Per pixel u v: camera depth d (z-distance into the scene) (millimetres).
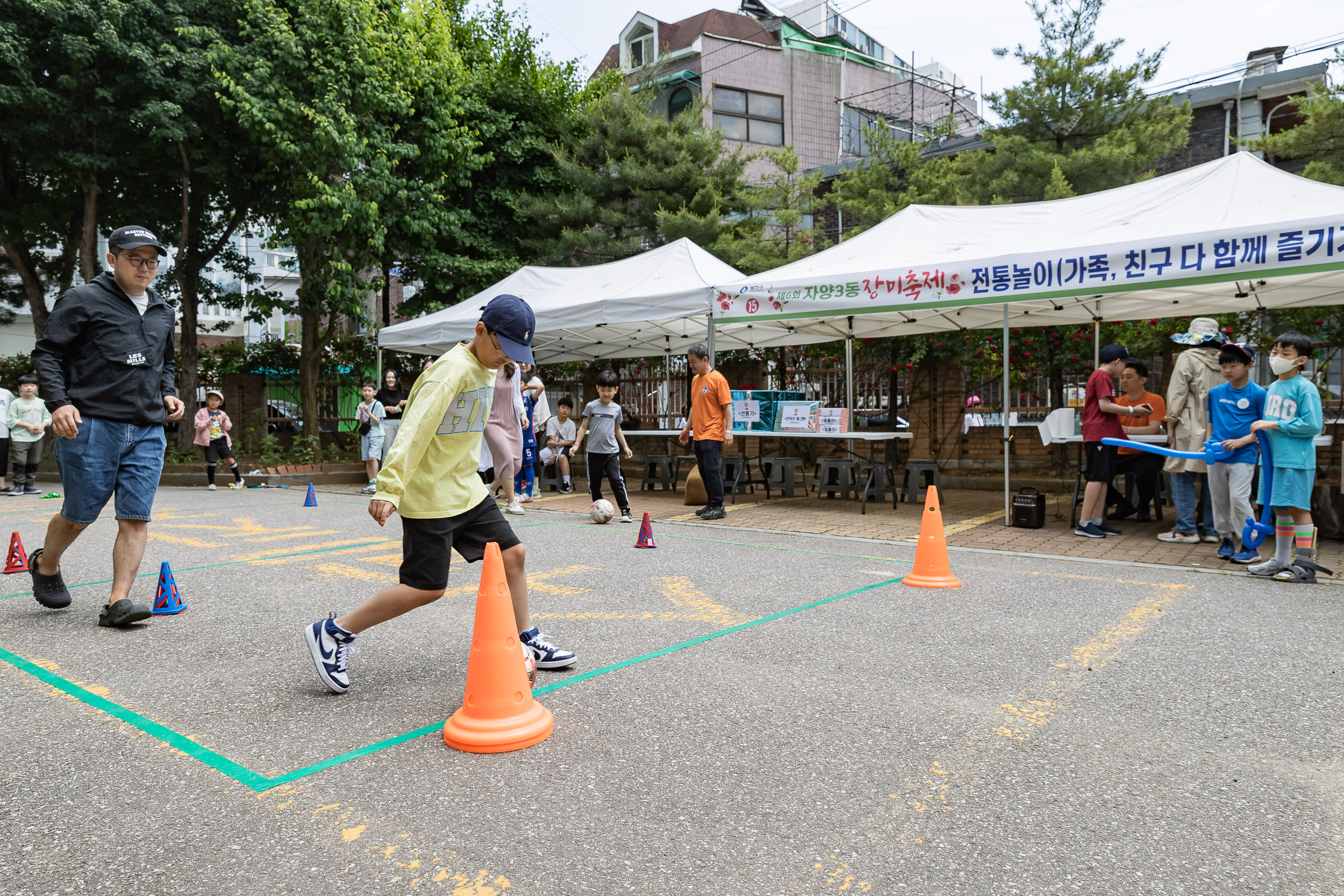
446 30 16516
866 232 10406
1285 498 5691
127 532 4637
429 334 13211
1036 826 2373
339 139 13523
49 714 3236
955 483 13008
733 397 11641
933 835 2324
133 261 4594
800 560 6676
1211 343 7477
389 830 2346
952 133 20828
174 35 13516
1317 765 2781
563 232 17312
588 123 18531
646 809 2469
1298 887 2064
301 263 15797
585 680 3656
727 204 18375
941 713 3262
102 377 4512
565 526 8836
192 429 16297
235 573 6094
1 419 12867
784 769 2754
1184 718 3203
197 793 2570
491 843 2273
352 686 3590
